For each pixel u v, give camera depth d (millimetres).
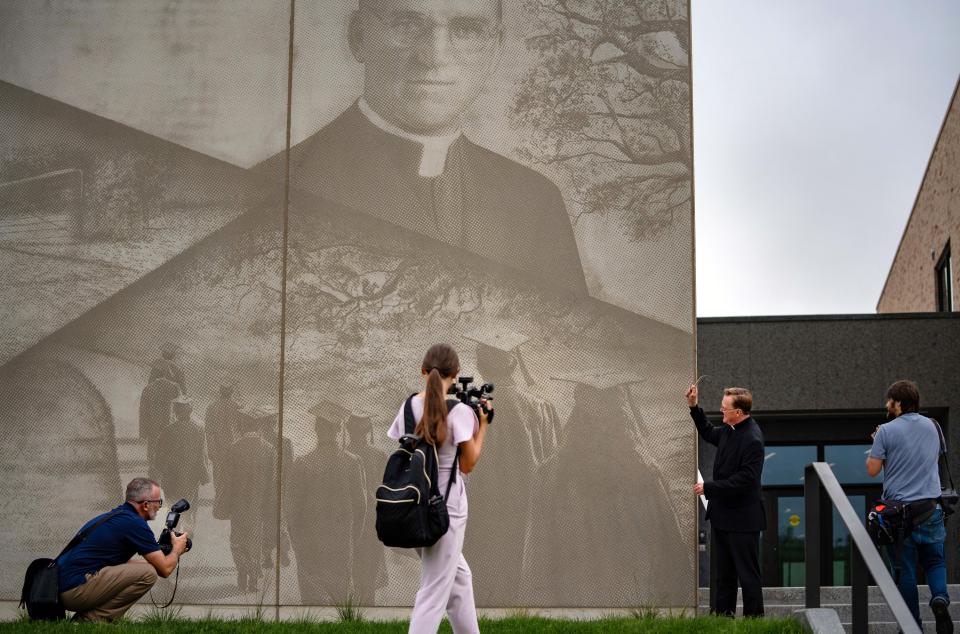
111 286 9570
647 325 9172
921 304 24719
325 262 9461
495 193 9430
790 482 16453
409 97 9602
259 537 9125
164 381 9398
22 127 9836
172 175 9688
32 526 9258
